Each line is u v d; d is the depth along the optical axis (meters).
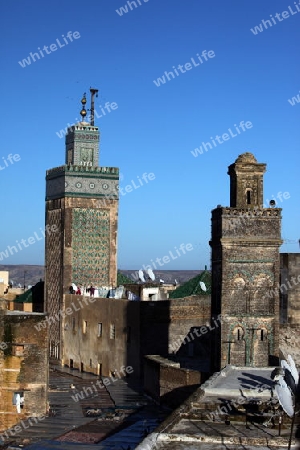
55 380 58.59
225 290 44.16
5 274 91.81
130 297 66.69
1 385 43.41
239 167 44.88
